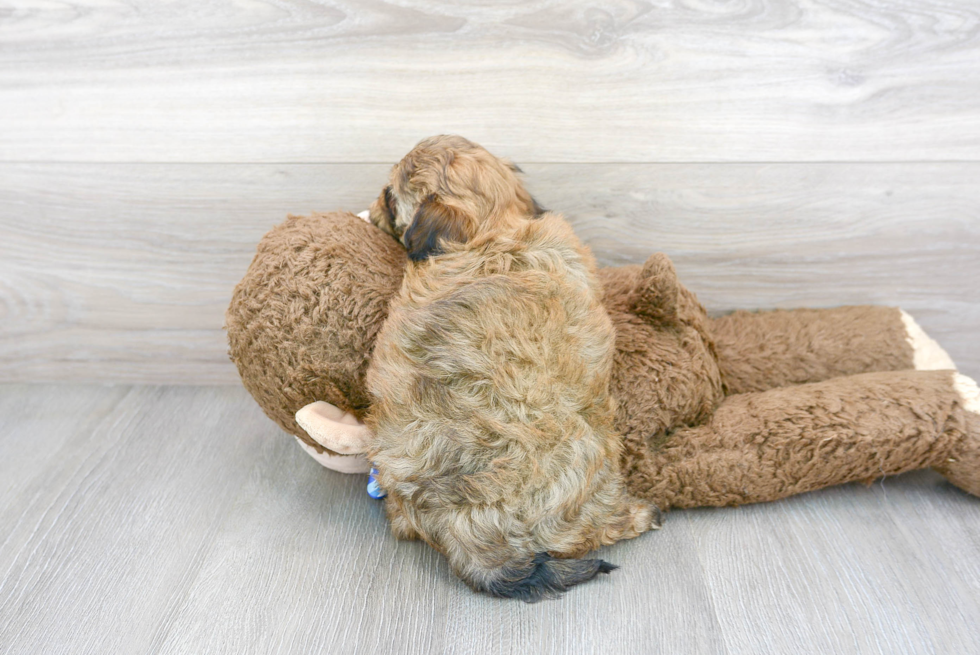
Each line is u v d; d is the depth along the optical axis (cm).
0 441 151
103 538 125
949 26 131
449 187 110
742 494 123
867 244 152
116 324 165
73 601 112
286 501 134
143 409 163
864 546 119
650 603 109
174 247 156
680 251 155
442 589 113
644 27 133
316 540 124
